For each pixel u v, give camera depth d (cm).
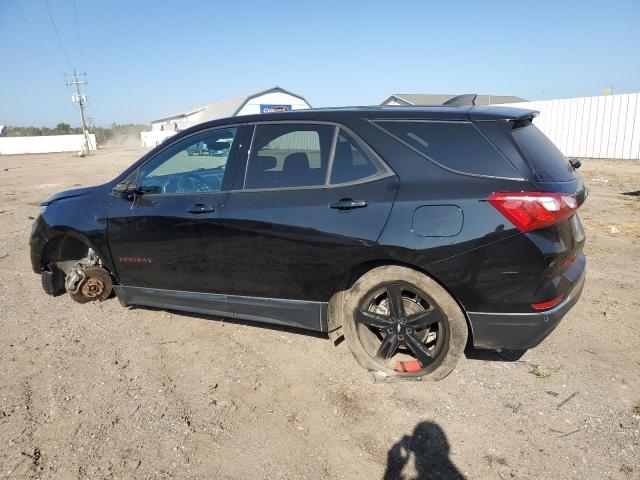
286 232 340
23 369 360
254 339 404
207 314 430
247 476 252
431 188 302
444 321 311
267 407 311
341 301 357
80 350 390
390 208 309
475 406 305
